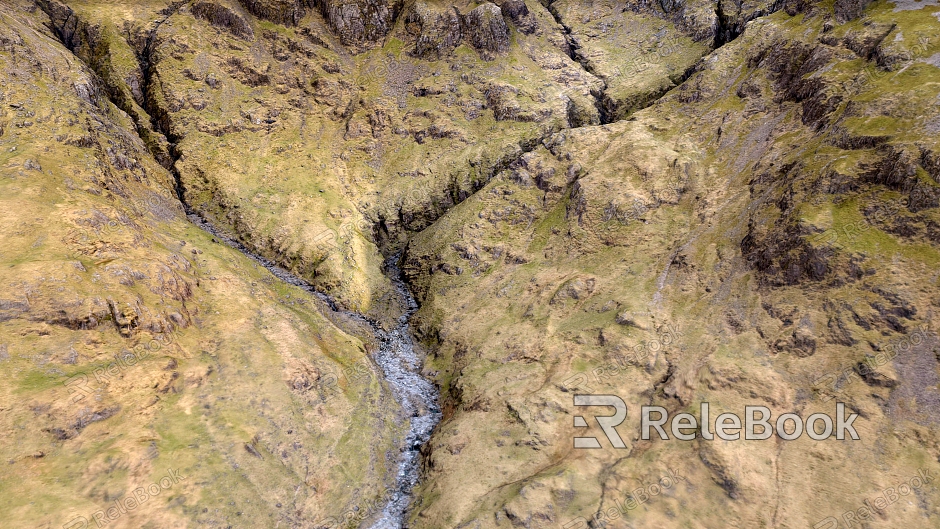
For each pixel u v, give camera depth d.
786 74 123.06
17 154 102.69
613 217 116.25
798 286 85.38
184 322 89.62
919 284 74.81
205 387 81.69
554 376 90.62
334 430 86.50
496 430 85.56
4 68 119.19
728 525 66.00
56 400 67.81
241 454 75.00
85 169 110.12
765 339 83.06
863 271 79.38
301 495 75.75
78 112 122.94
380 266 138.62
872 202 84.62
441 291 124.06
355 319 121.62
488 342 104.50
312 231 135.50
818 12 128.75
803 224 87.50
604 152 133.38
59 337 74.56
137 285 88.31
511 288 116.62
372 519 77.69
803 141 105.50
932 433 65.56
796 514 64.56
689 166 119.12
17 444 62.62
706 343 86.50
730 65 138.50
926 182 79.31
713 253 100.06
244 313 99.00
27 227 86.62
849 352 75.00
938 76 91.94
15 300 74.06
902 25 106.12
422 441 92.12
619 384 86.19
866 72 103.25
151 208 121.88
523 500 71.31
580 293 105.12
